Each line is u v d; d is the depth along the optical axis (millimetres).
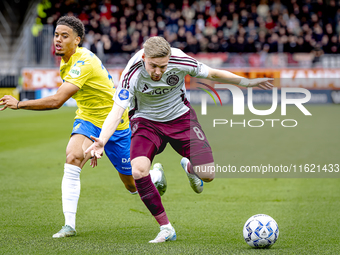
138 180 12898
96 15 80938
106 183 22469
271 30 76875
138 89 13398
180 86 14047
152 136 13961
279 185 22250
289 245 12414
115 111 12781
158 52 11727
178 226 14883
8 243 12328
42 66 70875
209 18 79125
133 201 18797
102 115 14859
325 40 74438
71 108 73188
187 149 14469
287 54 69812
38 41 72312
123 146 15805
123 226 14867
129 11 80438
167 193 20375
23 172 25047
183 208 17625
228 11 80125
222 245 12344
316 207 17766
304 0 81562
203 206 17953
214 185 22219
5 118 57438
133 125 14242
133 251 11539
